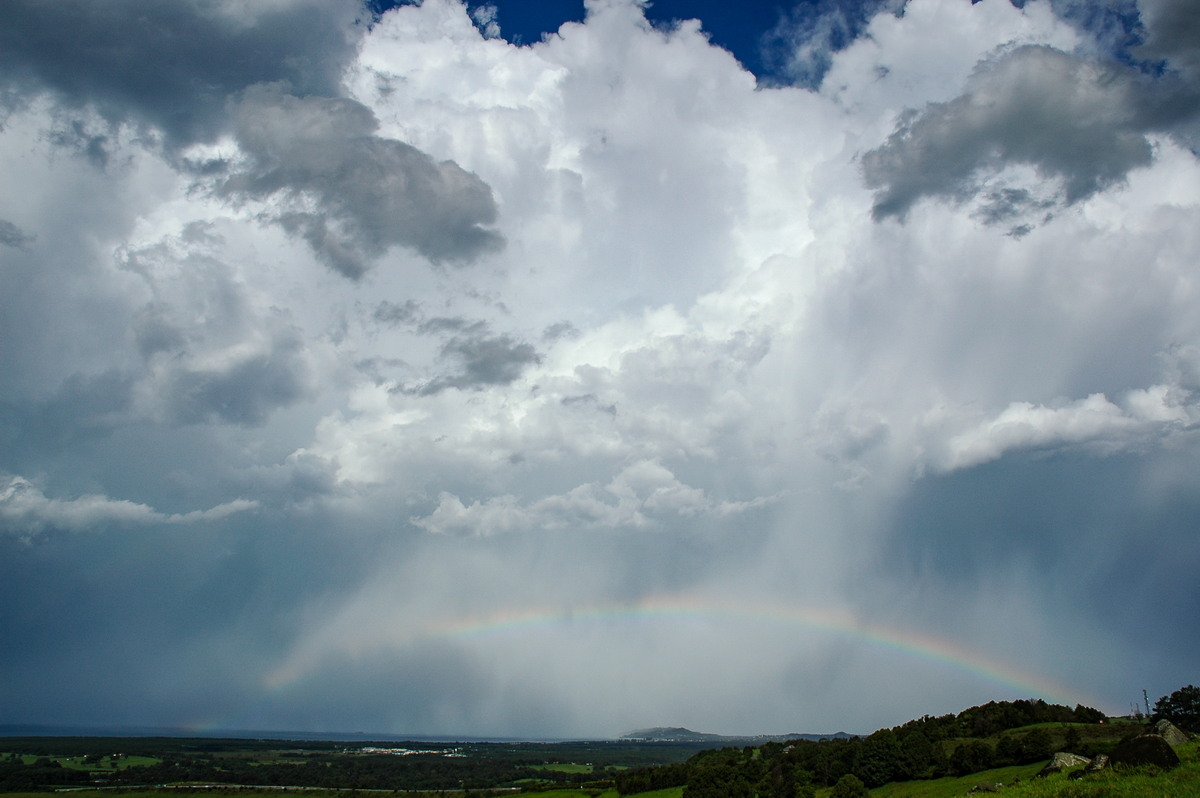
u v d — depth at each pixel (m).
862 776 146.88
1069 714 179.88
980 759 138.62
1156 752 52.56
